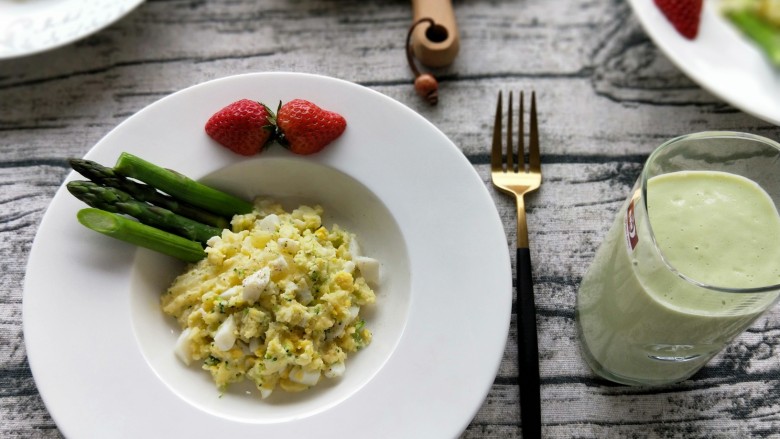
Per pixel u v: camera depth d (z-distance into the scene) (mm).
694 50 432
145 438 342
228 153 393
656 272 320
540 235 417
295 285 371
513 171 428
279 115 383
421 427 346
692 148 338
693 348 347
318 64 466
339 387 366
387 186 386
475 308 363
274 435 344
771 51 431
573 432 377
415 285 369
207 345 372
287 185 410
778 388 385
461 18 482
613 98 456
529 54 470
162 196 387
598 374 387
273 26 477
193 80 459
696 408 382
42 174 431
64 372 348
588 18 481
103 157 387
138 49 468
